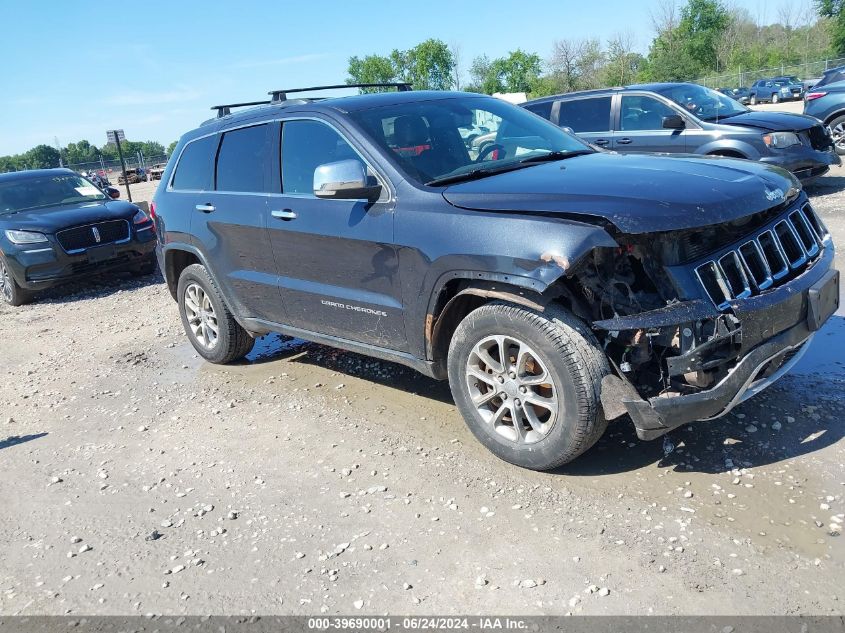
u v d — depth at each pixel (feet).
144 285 34.60
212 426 16.01
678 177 11.94
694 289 10.65
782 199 11.91
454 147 14.58
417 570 10.19
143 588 10.49
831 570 9.19
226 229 17.43
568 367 11.17
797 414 13.12
